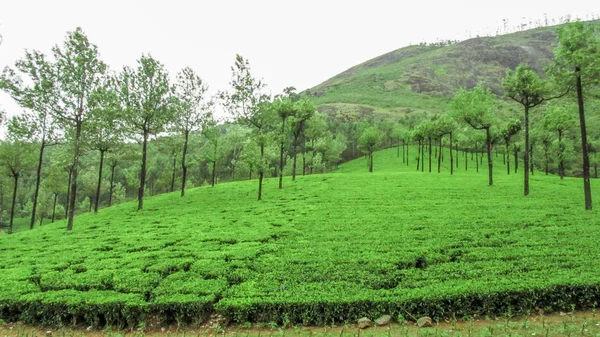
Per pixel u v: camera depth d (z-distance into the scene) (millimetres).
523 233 19250
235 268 15891
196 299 12633
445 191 34875
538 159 64312
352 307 11961
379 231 21031
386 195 33812
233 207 32812
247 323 11977
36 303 13328
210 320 12422
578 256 15289
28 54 28719
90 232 26703
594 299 12219
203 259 17094
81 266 16984
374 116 188000
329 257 16516
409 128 100500
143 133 38156
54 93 30000
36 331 12859
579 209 24875
